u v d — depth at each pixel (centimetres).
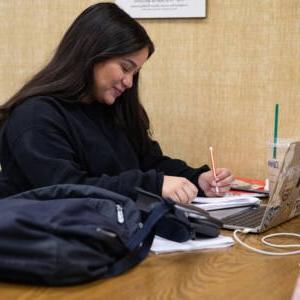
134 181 131
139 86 197
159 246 108
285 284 91
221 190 161
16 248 85
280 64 180
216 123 192
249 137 187
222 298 85
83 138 148
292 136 181
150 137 186
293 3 175
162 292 87
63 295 85
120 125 166
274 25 179
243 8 182
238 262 102
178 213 107
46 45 211
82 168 147
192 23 190
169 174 171
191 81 193
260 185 175
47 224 86
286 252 108
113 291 87
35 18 211
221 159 193
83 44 146
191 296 85
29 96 146
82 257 88
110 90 151
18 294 85
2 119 147
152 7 193
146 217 104
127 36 145
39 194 108
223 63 188
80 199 100
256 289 88
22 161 135
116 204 105
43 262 85
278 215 127
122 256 97
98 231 90
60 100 148
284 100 181
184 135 197
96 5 151
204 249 109
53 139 138
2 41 217
